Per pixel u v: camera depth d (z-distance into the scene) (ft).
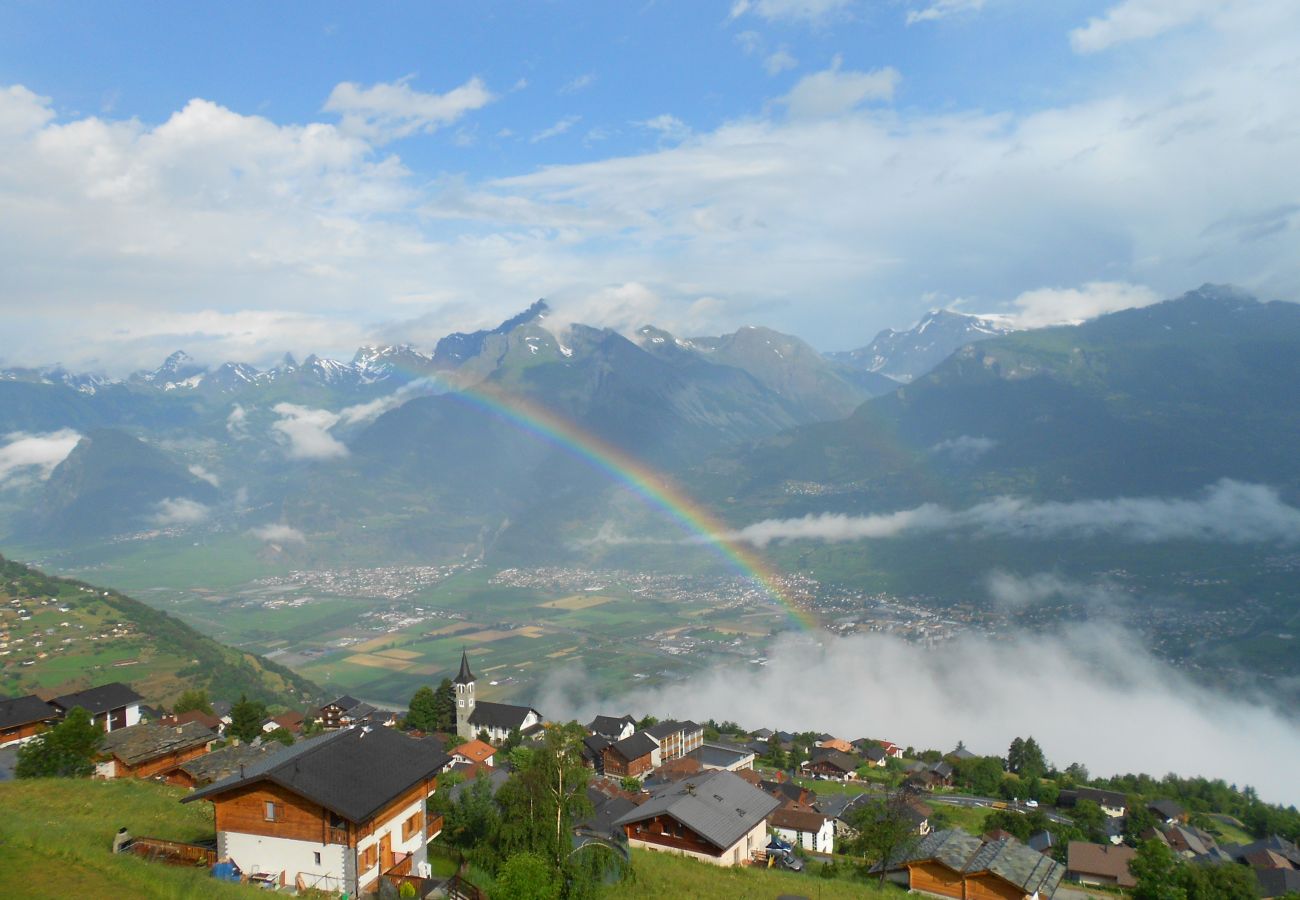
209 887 123.75
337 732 169.99
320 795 139.74
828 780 543.39
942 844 214.28
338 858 139.95
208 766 242.78
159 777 254.27
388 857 149.89
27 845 128.36
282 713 594.24
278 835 143.13
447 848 171.83
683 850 213.66
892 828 219.20
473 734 554.05
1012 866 201.77
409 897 140.87
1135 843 408.46
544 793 154.40
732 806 230.89
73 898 111.55
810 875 211.82
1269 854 388.98
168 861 145.18
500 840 154.81
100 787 213.87
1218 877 258.37
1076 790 511.81
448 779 219.82
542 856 145.48
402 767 156.76
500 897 129.39
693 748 571.28
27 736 333.83
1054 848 339.36
